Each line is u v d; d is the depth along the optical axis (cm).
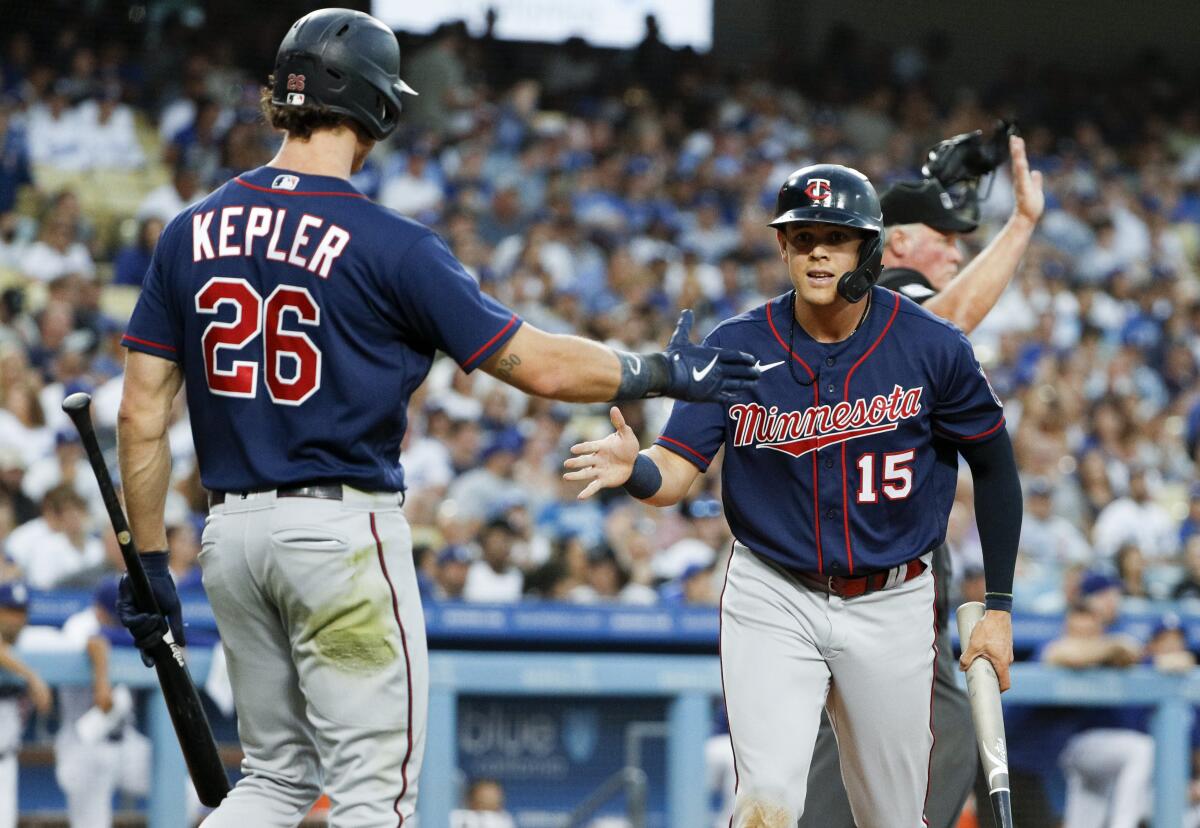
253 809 1105
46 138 5088
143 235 4578
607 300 4922
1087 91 7194
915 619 1273
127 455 1116
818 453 1247
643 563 3234
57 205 4631
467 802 2178
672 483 1255
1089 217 6069
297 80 1070
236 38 5659
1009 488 1296
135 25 5466
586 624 2422
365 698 1052
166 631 1145
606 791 2242
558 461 3791
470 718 2197
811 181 1211
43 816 2045
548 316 4562
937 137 6850
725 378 1135
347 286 1036
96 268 4734
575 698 2244
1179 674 2353
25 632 2284
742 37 6800
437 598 2556
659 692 2244
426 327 1048
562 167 5659
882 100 6850
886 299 1267
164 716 2086
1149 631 2778
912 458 1249
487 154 5588
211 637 2239
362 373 1045
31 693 2045
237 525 1059
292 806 1126
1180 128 7219
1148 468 4409
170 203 4875
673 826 2239
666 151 6131
